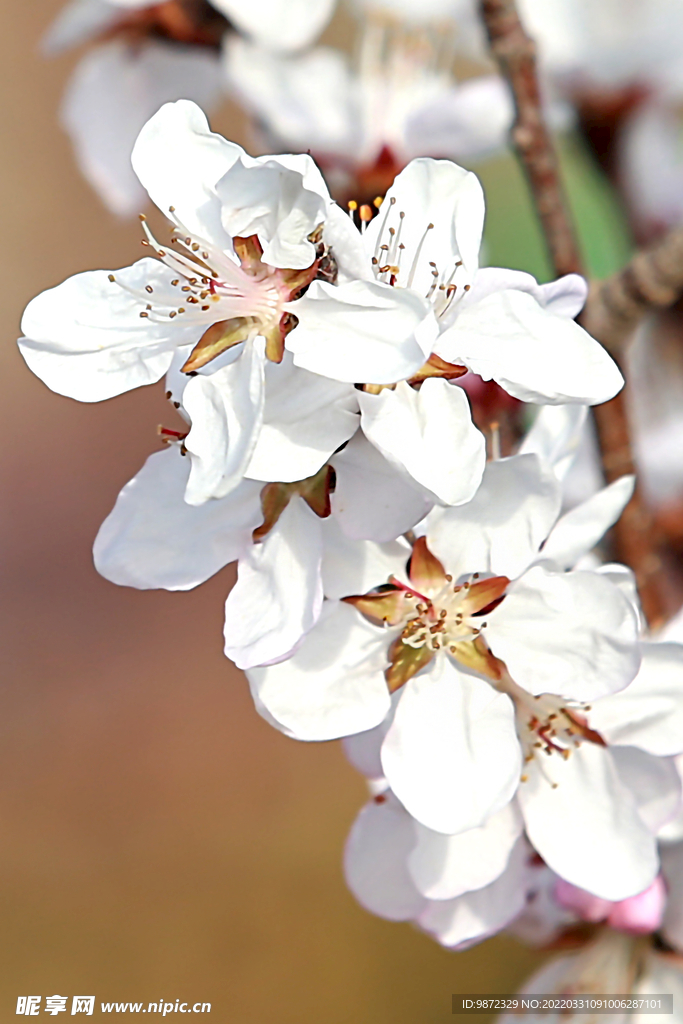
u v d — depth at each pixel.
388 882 0.34
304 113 0.40
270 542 0.33
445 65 0.41
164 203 0.33
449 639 0.33
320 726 0.33
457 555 0.33
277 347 0.32
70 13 0.40
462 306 0.33
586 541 0.34
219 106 0.41
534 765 0.34
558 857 0.34
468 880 0.34
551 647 0.33
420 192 0.33
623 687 0.33
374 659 0.33
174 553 0.33
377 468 0.32
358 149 0.40
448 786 0.33
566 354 0.32
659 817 0.34
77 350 0.33
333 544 0.33
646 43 0.40
